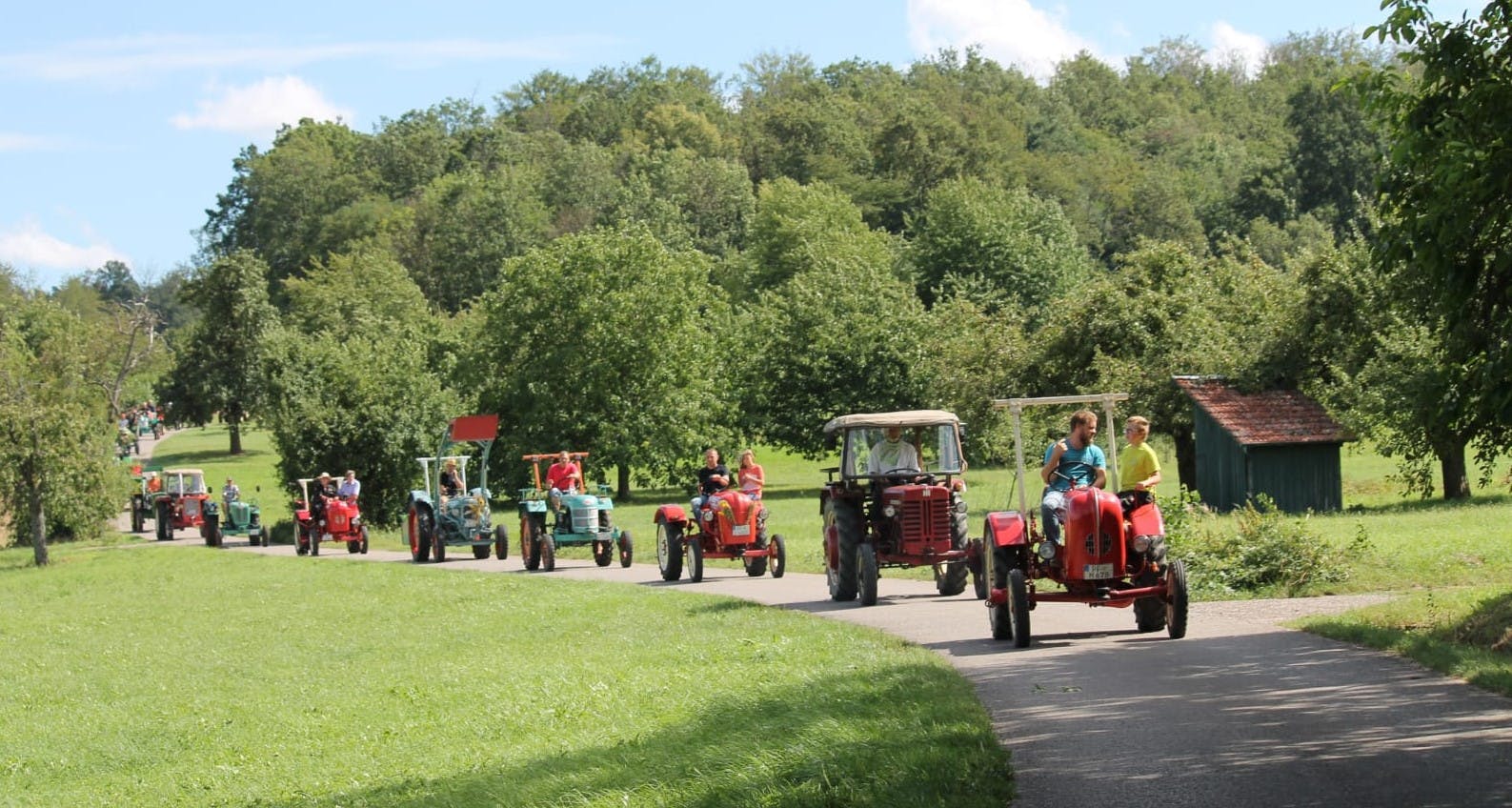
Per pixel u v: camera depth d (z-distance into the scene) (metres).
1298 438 36.00
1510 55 10.93
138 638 22.77
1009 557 14.33
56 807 11.45
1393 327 33.97
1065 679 11.61
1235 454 36.41
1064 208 126.81
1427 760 8.29
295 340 48.94
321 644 19.89
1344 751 8.62
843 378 62.38
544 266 63.56
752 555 23.38
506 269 64.75
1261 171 109.62
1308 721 9.50
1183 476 42.44
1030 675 11.96
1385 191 11.73
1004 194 98.69
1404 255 11.63
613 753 9.88
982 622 16.00
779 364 63.31
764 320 64.56
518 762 10.30
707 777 8.55
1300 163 107.38
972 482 55.69
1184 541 18.81
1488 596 13.92
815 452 63.88
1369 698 10.20
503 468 62.75
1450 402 12.36
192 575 34.31
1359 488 42.62
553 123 174.25
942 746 8.83
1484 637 12.17
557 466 29.48
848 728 9.51
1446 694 10.26
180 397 99.50
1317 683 10.91
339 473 47.12
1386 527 25.45
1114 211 133.88
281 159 148.62
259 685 16.86
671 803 8.10
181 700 16.31
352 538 38.19
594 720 11.59
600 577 25.97
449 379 65.06
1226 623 14.88
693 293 65.81
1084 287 45.06
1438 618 13.42
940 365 47.78
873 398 62.06
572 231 126.06
